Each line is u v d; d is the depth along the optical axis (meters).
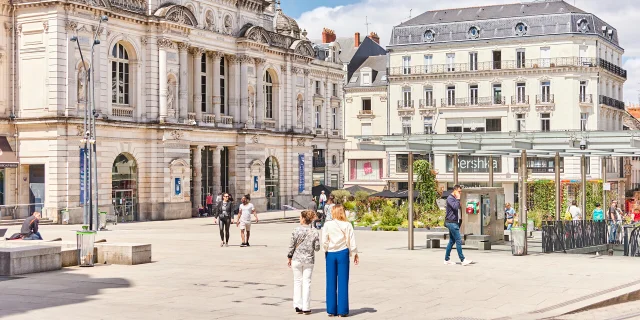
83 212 48.06
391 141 28.33
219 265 23.11
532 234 35.34
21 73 48.25
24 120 47.62
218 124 60.84
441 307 15.79
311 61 75.06
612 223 31.98
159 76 54.31
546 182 53.53
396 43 76.44
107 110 50.88
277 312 15.32
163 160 54.25
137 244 23.59
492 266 22.25
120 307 15.77
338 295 14.85
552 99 69.69
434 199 52.09
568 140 27.27
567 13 69.56
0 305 15.95
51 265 21.81
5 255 20.66
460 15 75.69
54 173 47.03
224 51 61.53
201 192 59.66
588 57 69.44
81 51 48.47
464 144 28.30
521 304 16.09
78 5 47.78
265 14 71.44
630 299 17.16
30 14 47.72
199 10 58.72
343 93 84.62
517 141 27.64
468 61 73.31
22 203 48.19
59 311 15.24
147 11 54.09
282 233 39.53
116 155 51.41
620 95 79.88
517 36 70.94
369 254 26.12
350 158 82.31
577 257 24.97
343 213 15.11
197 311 15.36
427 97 75.44
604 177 39.81
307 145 73.12
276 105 69.06
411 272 20.94
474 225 28.53
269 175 68.44
